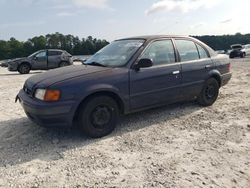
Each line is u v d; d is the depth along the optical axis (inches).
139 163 156.3
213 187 132.0
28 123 227.6
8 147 181.5
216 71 262.7
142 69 208.7
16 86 438.6
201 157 162.2
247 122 219.9
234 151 169.5
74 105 178.7
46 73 207.3
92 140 189.5
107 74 193.6
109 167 152.4
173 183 135.1
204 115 239.3
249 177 141.0
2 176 145.3
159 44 226.2
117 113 199.9
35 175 145.7
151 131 204.7
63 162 159.3
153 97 216.2
